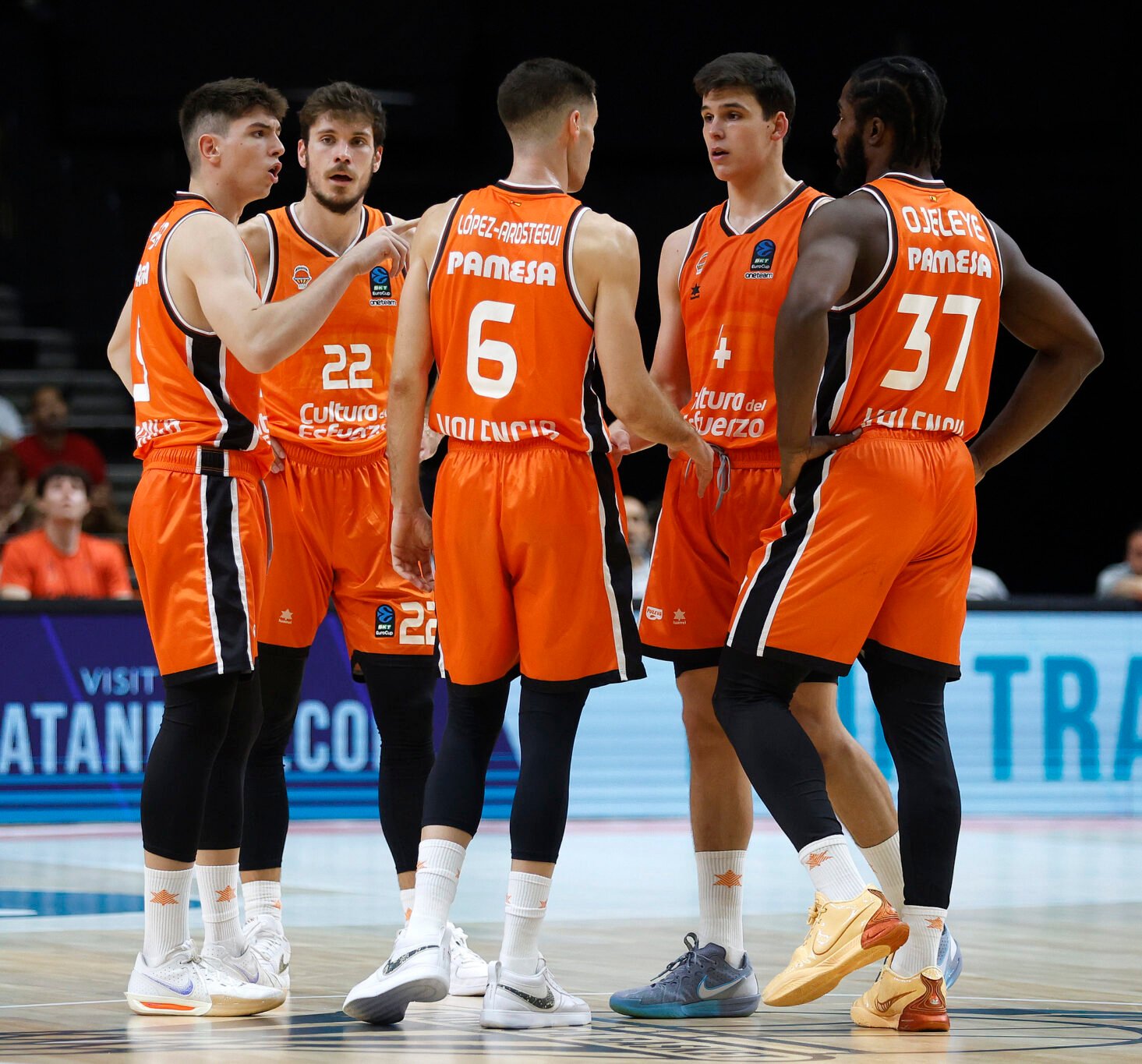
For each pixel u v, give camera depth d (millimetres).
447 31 40312
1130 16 38156
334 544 12805
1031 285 11078
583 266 10414
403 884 12648
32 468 32281
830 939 9633
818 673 11156
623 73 40656
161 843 10711
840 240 10227
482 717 10758
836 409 10453
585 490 10539
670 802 24406
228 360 10977
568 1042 9766
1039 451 40156
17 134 42281
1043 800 24984
